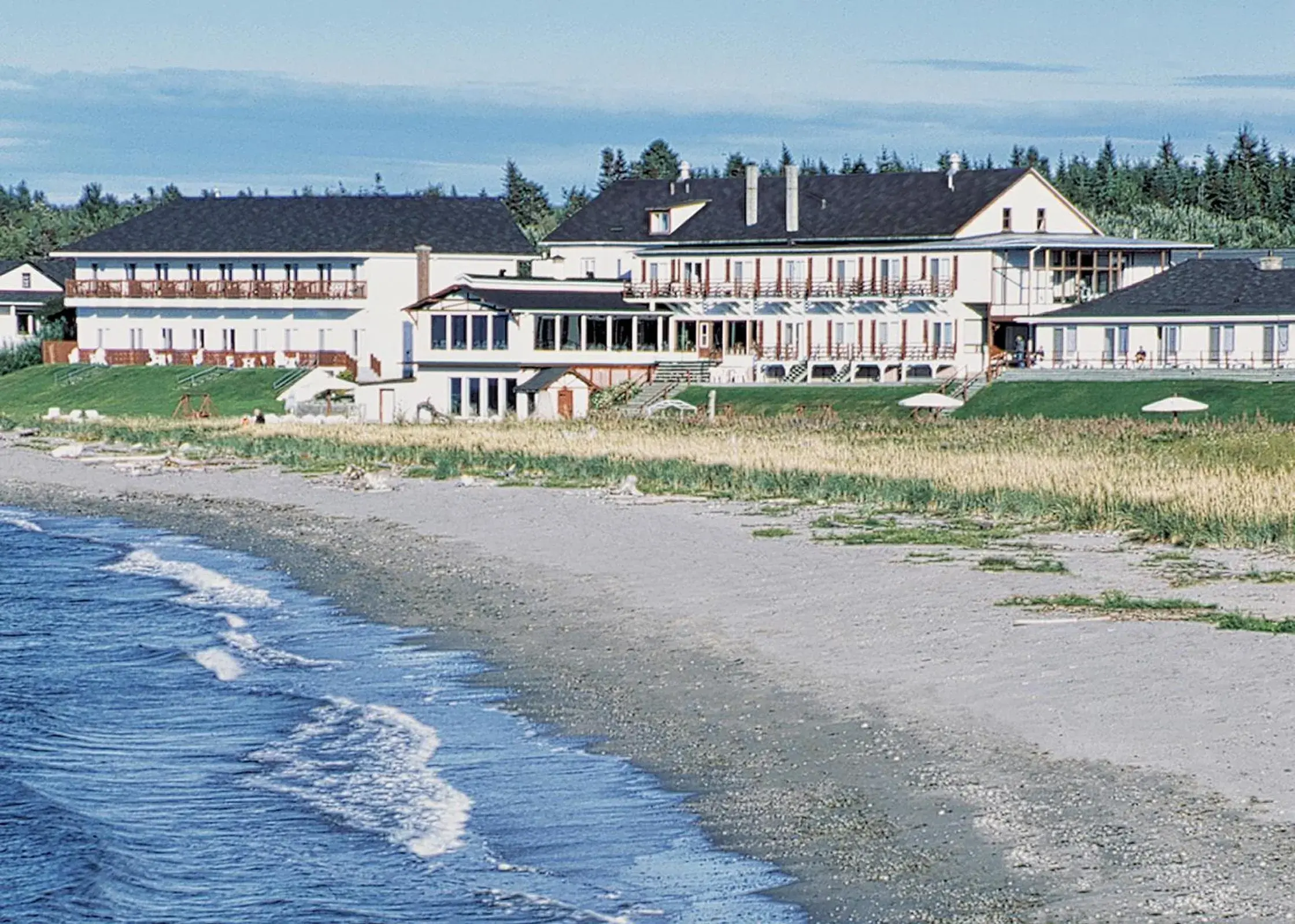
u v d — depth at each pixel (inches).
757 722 1729.8
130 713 1996.8
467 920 1234.0
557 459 4638.3
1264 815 1282.0
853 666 1946.4
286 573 3115.2
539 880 1306.6
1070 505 3297.2
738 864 1295.5
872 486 3735.2
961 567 2650.1
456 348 7258.9
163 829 1515.7
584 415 6806.1
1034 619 2112.5
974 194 7716.5
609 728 1760.6
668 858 1330.0
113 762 1764.3
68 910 1318.9
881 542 3002.0
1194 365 6633.9
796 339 7721.5
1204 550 2805.1
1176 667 1779.0
